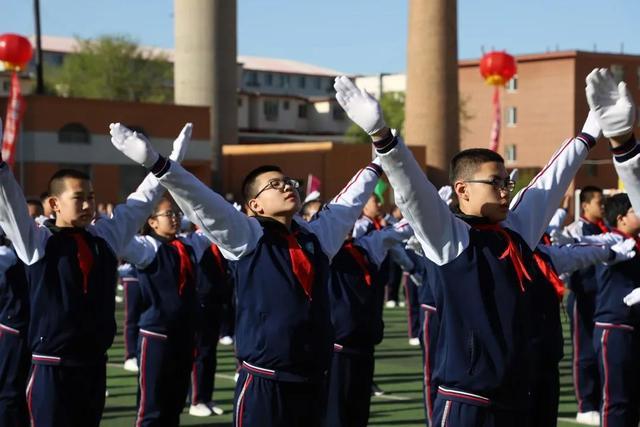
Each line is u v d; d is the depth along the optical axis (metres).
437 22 39.47
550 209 5.37
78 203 6.50
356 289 8.19
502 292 4.90
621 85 4.01
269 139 68.88
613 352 7.75
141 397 8.52
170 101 68.56
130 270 12.77
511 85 63.22
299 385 5.58
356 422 8.26
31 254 6.40
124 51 67.50
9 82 65.56
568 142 5.55
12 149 21.03
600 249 7.45
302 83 92.44
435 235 4.88
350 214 6.03
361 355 8.25
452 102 40.00
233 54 45.25
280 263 5.57
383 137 4.66
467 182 5.11
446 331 5.03
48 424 6.47
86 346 6.50
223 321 15.66
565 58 60.72
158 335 8.48
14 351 7.68
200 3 44.50
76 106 38.94
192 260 8.69
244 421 5.61
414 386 11.86
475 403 4.92
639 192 4.10
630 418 7.80
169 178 5.25
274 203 5.68
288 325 5.52
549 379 6.91
